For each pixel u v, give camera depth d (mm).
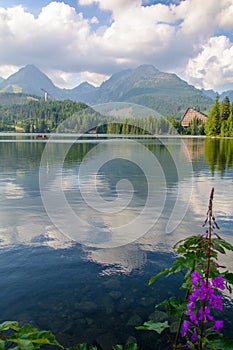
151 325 1864
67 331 2658
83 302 3104
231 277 1591
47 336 1303
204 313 1452
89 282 3510
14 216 6160
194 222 5824
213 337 1511
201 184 10125
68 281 3533
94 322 2777
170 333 2609
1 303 3082
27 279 3568
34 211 6520
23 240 4816
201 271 1606
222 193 8625
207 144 33875
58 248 4500
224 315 2842
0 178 11211
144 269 3852
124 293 3285
